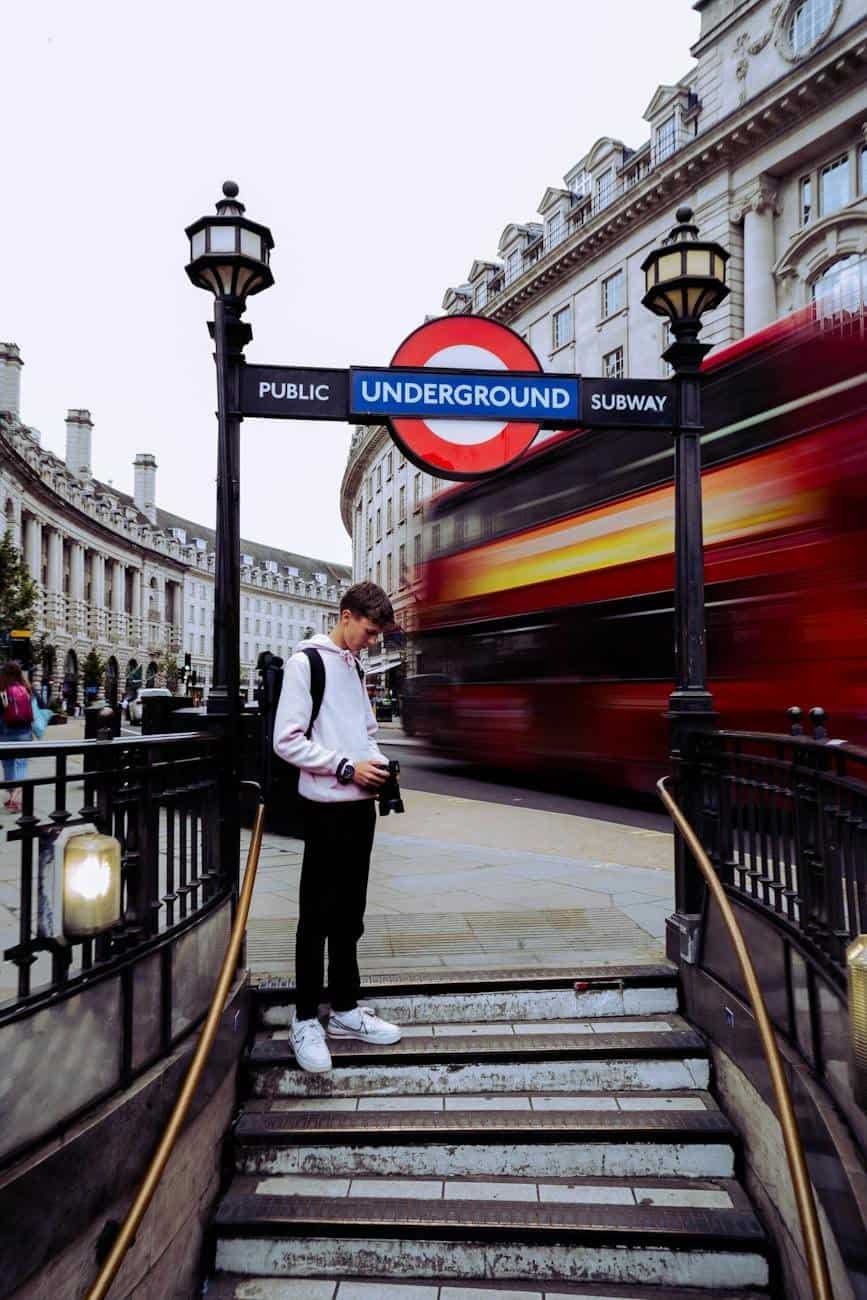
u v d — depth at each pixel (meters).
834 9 22.78
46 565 66.06
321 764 3.38
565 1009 3.88
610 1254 2.94
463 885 5.71
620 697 9.39
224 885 3.69
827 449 7.00
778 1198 2.88
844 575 6.75
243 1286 2.96
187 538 111.56
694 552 4.20
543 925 4.77
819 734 2.80
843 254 23.39
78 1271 2.32
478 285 41.78
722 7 26.17
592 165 33.62
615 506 9.59
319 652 3.50
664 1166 3.24
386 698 41.22
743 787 3.53
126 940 2.71
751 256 25.61
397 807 3.58
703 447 8.36
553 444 10.88
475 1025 3.82
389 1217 3.00
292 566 137.38
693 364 4.27
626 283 31.06
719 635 8.03
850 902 2.50
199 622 105.06
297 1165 3.25
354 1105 3.44
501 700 11.88
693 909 4.00
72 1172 2.31
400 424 4.10
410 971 4.03
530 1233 2.95
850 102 22.94
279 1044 3.65
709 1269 2.91
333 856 3.50
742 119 25.00
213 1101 3.20
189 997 3.16
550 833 7.78
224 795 3.74
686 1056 3.57
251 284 3.99
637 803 10.25
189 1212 2.94
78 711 46.38
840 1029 2.52
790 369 7.41
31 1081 2.25
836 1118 2.49
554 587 10.70
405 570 18.84
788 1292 2.80
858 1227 2.21
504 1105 3.42
